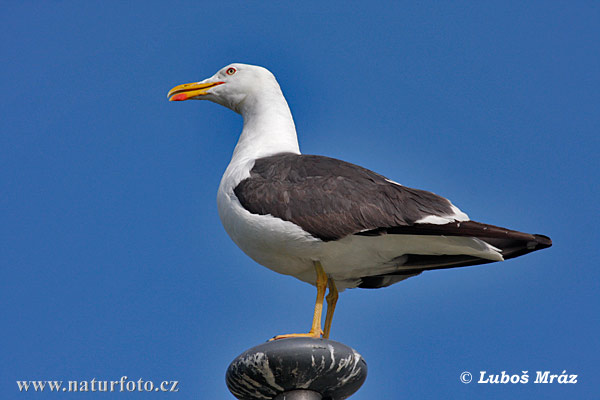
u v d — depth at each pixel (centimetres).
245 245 1164
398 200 1115
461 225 1069
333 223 1104
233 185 1182
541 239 1090
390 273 1200
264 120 1349
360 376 985
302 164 1180
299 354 939
